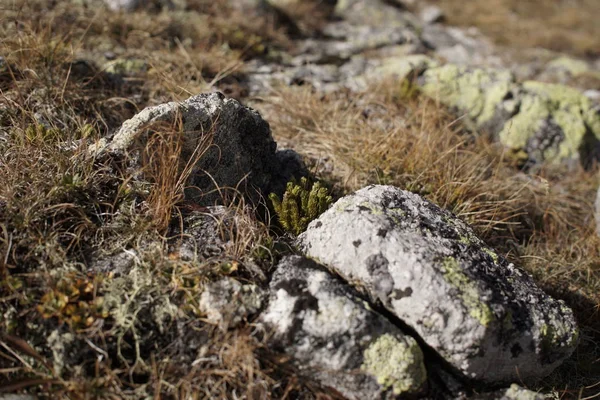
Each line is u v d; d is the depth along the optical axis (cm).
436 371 70
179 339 69
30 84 98
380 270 71
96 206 77
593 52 189
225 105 82
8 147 82
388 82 126
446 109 124
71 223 75
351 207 77
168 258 73
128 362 68
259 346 68
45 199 75
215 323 69
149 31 129
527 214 103
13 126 85
